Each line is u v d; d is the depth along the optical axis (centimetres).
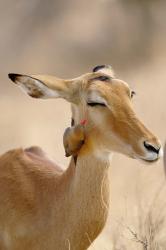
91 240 1561
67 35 6775
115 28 6812
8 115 4453
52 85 1548
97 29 6819
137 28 6831
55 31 6844
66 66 6366
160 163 2739
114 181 2867
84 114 1554
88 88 1549
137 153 1502
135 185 2634
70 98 1571
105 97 1529
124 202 2455
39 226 1568
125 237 1981
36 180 1617
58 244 1556
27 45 6638
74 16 7019
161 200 2331
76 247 1555
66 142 1548
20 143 3597
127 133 1509
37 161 1677
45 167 1645
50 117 4366
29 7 7000
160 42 6706
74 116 1595
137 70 5972
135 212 2209
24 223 1580
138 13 6975
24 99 4878
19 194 1606
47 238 1562
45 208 1574
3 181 1639
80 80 1573
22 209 1588
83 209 1543
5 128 4028
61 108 4559
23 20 6869
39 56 6462
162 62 6222
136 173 2795
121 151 1520
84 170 1544
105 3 7106
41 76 1562
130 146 1507
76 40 6706
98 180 1544
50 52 6538
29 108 4634
